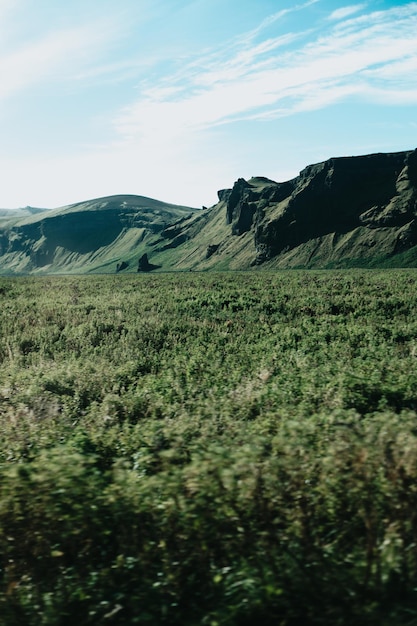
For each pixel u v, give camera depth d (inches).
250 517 188.9
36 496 189.3
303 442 228.7
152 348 967.0
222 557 186.4
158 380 647.1
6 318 1288.1
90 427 410.9
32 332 1114.1
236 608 165.6
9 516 188.2
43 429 388.2
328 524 195.2
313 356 800.9
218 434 354.6
